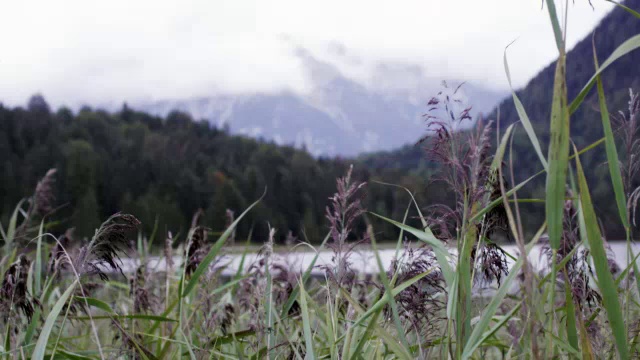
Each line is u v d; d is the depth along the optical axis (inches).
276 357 88.0
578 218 76.1
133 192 3230.8
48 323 73.3
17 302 86.4
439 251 72.2
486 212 68.2
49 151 3120.1
